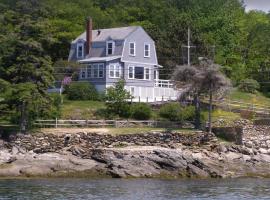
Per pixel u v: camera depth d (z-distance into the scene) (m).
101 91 98.94
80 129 77.69
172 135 78.25
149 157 69.19
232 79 122.31
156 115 87.69
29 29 78.62
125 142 76.25
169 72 116.38
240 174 71.69
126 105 86.88
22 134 74.12
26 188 57.28
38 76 76.94
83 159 70.00
